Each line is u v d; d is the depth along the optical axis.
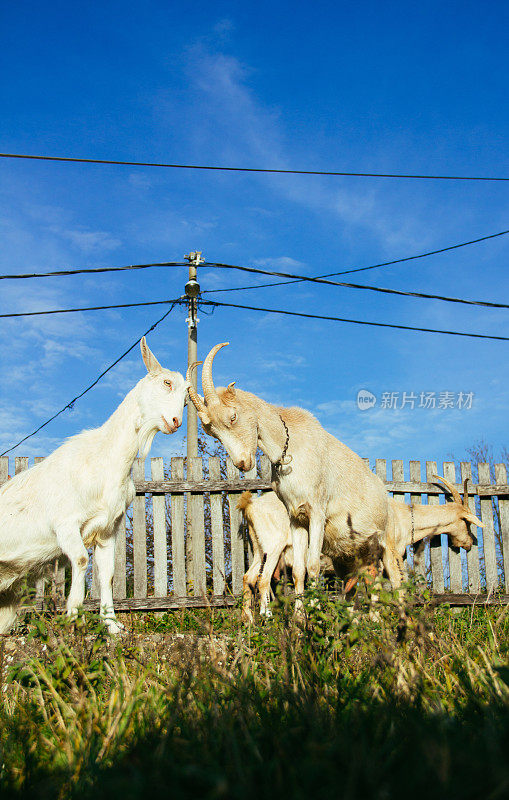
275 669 3.03
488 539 9.43
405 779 1.46
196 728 2.10
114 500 5.57
